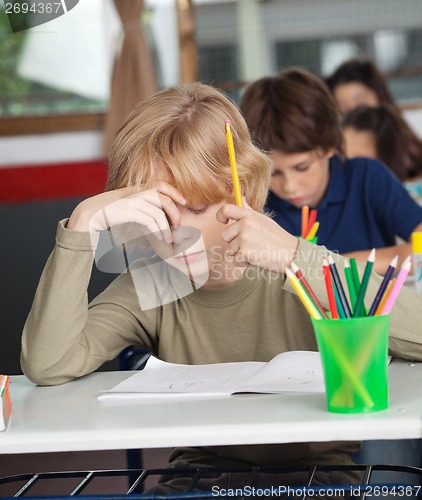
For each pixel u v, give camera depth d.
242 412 0.99
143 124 1.32
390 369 1.22
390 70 5.90
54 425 0.99
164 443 0.93
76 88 5.82
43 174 4.35
